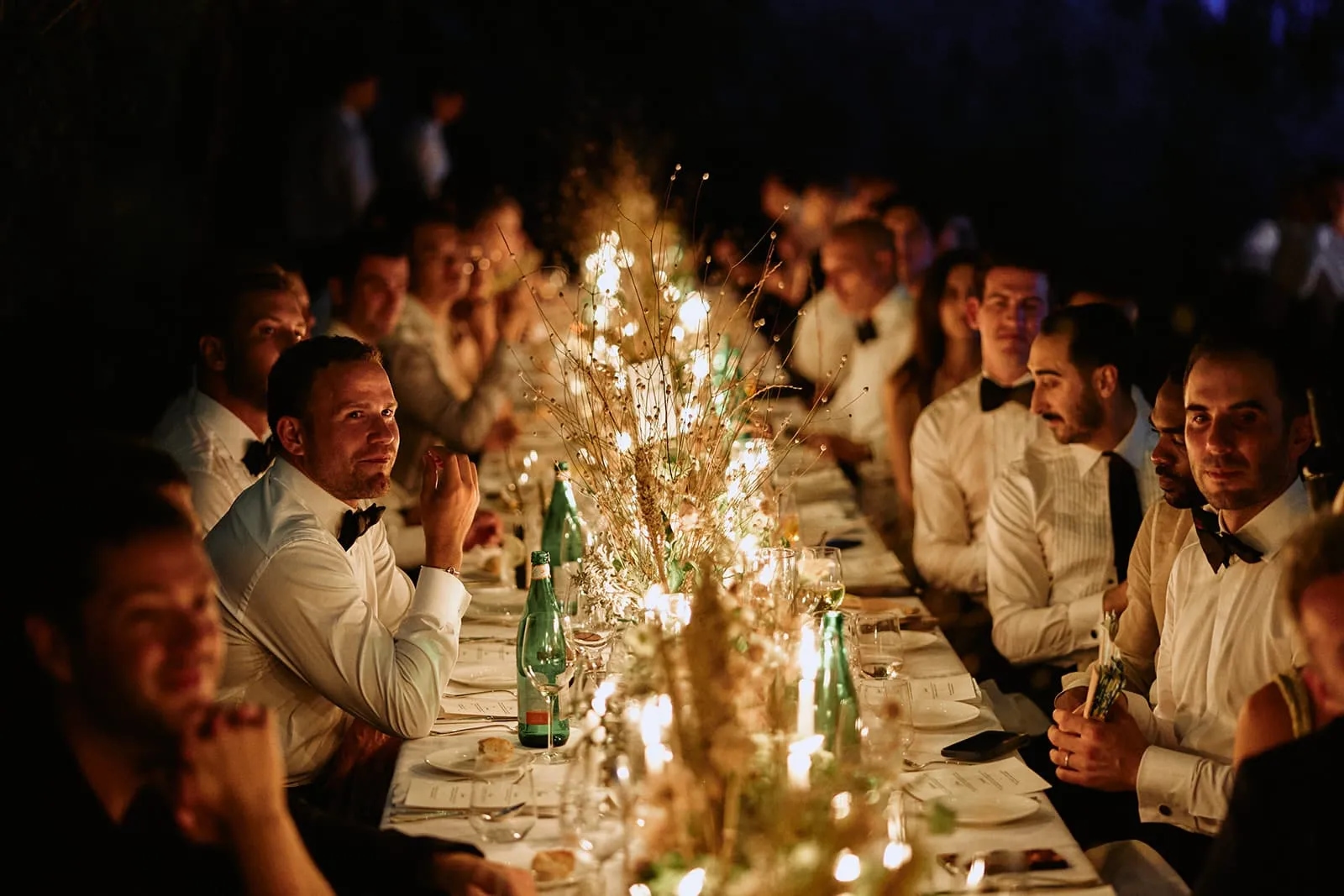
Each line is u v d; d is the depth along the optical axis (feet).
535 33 43.88
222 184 28.50
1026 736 8.49
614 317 10.07
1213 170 49.39
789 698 6.32
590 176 24.11
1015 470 12.64
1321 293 27.81
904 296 21.03
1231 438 8.48
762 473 9.50
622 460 9.11
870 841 5.60
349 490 9.38
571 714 7.20
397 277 16.69
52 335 18.48
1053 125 50.49
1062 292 21.53
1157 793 8.30
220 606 8.90
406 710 8.77
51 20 19.69
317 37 29.27
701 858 5.48
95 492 5.44
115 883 5.41
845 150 49.52
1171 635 9.34
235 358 11.55
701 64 46.85
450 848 6.85
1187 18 50.70
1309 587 5.59
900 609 11.39
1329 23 49.49
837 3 50.42
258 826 5.63
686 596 7.79
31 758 5.40
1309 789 5.30
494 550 13.57
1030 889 6.54
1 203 18.88
